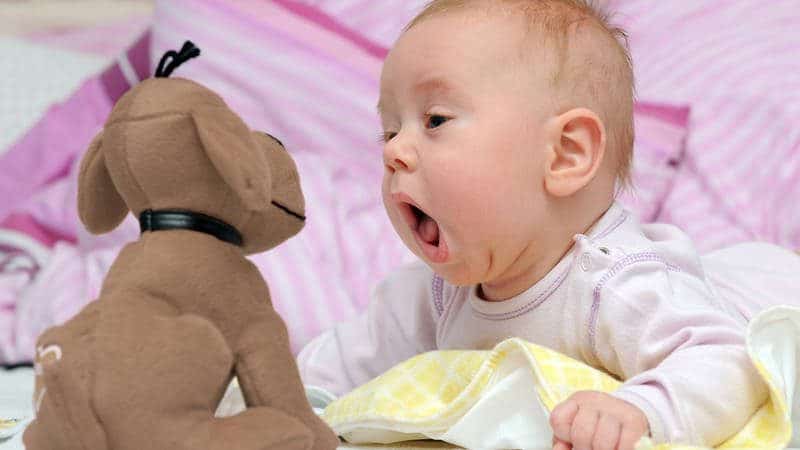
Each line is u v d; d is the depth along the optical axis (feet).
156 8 8.61
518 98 4.31
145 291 3.10
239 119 3.23
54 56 10.27
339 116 7.85
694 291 4.32
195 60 8.11
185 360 3.01
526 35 4.40
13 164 8.90
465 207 4.23
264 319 3.24
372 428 4.11
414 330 5.18
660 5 8.52
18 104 9.67
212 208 3.26
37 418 3.07
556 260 4.45
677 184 7.47
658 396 3.63
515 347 3.85
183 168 3.19
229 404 3.57
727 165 7.33
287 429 3.09
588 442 3.41
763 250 5.73
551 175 4.35
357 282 6.68
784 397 3.74
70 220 7.76
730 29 8.14
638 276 4.20
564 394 3.70
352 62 8.02
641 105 7.78
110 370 2.96
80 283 6.86
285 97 7.93
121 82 9.16
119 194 3.39
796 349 3.96
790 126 7.23
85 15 11.75
